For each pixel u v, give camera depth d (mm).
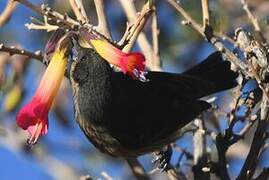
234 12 13312
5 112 13266
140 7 12484
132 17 10820
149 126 10406
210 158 10508
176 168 10656
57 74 9125
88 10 14477
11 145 13766
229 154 13070
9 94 12766
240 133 10055
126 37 9891
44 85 9070
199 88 10586
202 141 10383
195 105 10477
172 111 10500
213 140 10562
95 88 9883
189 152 11531
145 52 10930
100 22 10188
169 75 10555
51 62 9180
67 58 9211
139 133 10383
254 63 9461
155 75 10539
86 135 10492
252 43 9539
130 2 10898
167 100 10531
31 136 8852
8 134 13719
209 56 10750
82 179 11008
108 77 9891
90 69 9789
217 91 10648
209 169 9984
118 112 10156
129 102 10219
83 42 9289
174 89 10594
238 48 9891
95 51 9516
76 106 10203
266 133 9836
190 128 10852
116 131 10273
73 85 10016
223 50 9648
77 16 10008
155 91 10500
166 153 10688
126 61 8688
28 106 8883
